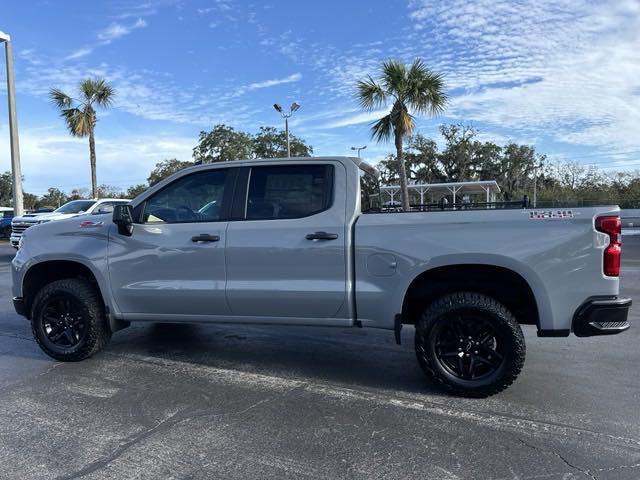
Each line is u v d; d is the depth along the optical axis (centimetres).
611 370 500
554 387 453
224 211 482
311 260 449
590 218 402
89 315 513
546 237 405
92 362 532
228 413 401
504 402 420
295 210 465
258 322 475
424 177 5350
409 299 465
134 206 505
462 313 420
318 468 317
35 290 555
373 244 436
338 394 441
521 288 437
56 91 2675
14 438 359
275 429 372
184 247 482
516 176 5641
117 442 352
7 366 520
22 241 547
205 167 496
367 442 351
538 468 315
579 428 370
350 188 455
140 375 492
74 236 524
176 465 321
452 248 418
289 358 546
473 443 349
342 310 448
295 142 4309
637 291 922
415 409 407
